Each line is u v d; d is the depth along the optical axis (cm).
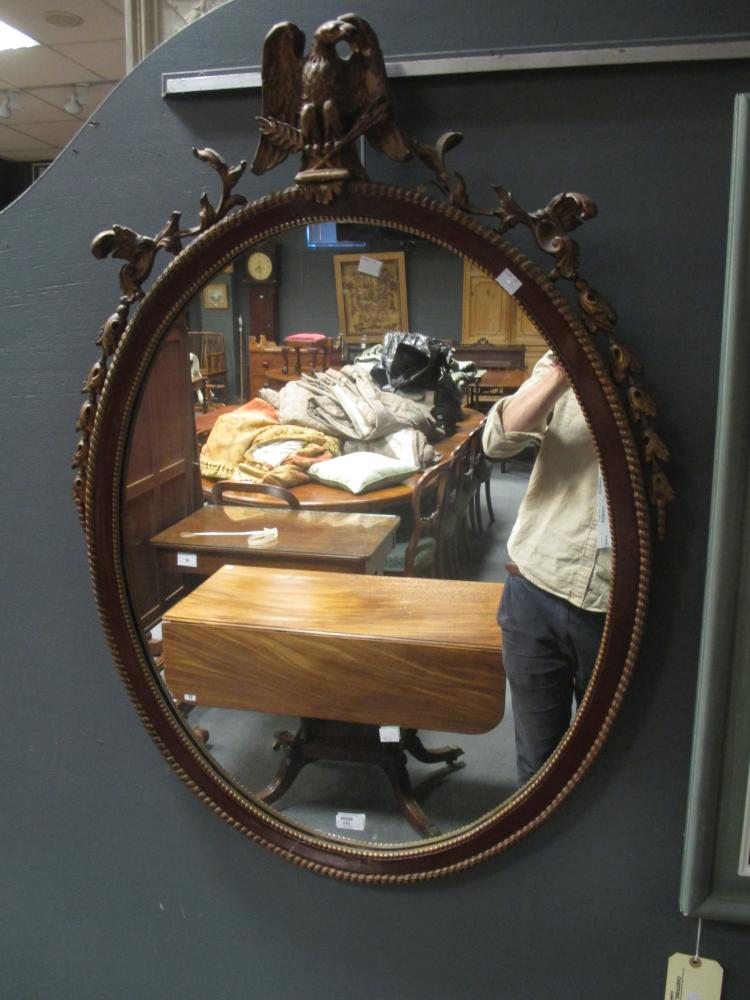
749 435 91
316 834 114
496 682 104
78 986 136
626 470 93
